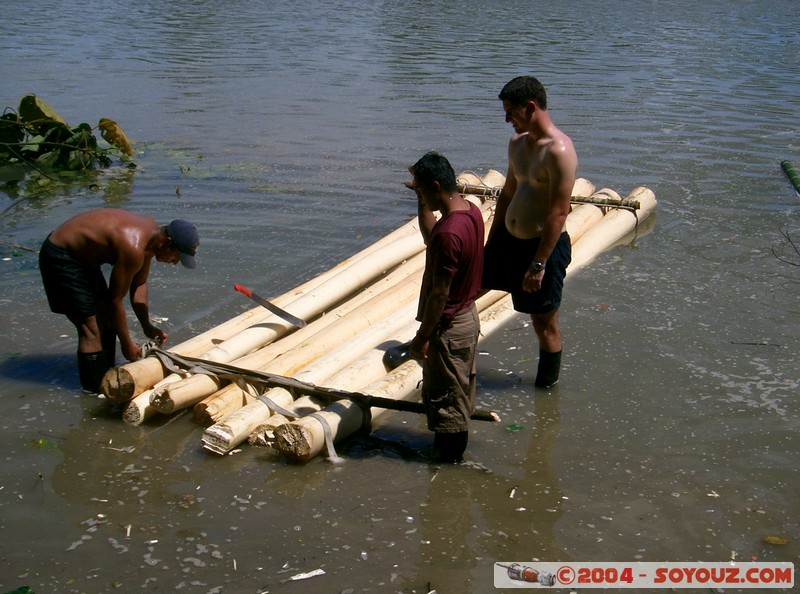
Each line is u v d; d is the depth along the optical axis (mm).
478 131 13047
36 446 5258
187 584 4117
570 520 4668
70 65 17281
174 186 10500
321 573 4211
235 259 8250
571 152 5301
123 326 5684
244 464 5141
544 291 5621
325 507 4742
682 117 13961
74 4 26500
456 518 4672
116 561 4273
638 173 11086
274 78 16594
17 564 4234
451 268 4703
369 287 7406
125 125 13164
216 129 13062
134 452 5234
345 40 20969
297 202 9930
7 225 9172
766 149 12219
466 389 5070
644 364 6340
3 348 6438
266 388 5703
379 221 9336
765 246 8680
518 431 5516
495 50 19750
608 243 8656
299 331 6555
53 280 5637
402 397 5828
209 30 22141
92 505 4723
